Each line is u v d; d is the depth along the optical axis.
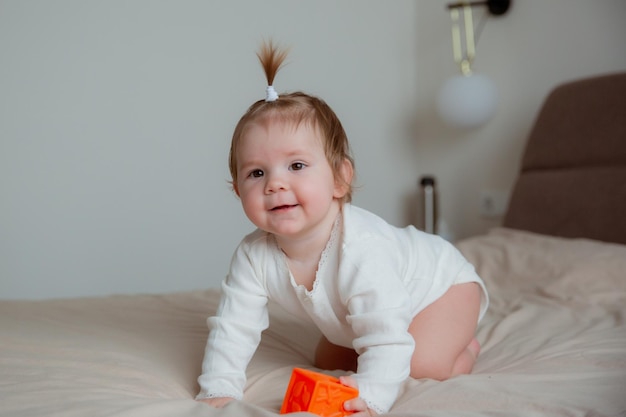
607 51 2.49
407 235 1.26
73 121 2.50
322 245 1.11
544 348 1.28
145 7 2.59
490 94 2.73
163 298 1.75
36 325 1.43
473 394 0.98
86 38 2.50
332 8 3.03
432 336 1.18
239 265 1.16
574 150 2.36
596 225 2.21
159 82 2.63
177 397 1.07
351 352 1.28
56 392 0.98
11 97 2.41
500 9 2.83
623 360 1.16
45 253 2.49
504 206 2.90
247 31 2.79
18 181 2.43
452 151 3.14
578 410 0.90
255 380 1.15
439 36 3.16
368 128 3.16
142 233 2.63
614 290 1.70
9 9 2.39
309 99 1.11
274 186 1.01
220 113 2.75
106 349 1.26
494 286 1.92
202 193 2.74
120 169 2.58
